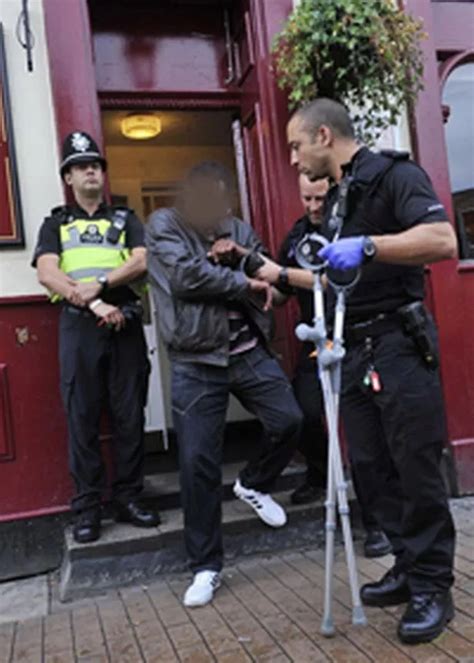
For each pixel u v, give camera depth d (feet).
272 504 10.13
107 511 10.76
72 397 9.89
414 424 6.92
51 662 7.46
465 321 12.83
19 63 10.99
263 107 11.88
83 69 11.07
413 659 6.63
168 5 12.56
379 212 6.96
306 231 10.21
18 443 10.64
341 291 6.93
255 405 9.56
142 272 9.89
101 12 12.12
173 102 12.62
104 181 10.97
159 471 12.99
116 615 8.59
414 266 7.01
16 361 10.69
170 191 17.20
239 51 12.80
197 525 8.79
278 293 9.95
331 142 7.27
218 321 8.91
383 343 7.13
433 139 12.71
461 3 13.35
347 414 7.81
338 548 10.20
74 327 10.00
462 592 8.08
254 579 9.29
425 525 7.07
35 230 10.92
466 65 13.57
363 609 7.65
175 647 7.49
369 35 10.30
